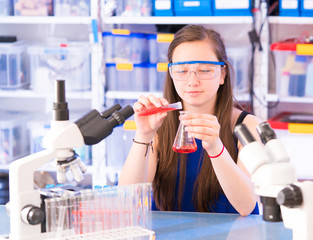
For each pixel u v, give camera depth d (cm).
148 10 313
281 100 309
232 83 198
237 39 345
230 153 189
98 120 119
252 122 191
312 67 308
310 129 298
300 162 305
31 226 119
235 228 145
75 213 118
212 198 186
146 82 326
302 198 97
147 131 165
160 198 194
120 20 312
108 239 118
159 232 142
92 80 320
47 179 334
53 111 117
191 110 188
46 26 364
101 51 318
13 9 332
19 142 347
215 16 305
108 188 122
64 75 329
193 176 189
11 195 120
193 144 154
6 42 340
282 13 302
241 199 168
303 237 98
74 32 363
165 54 323
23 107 374
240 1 301
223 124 189
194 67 172
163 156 190
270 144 102
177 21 306
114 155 327
